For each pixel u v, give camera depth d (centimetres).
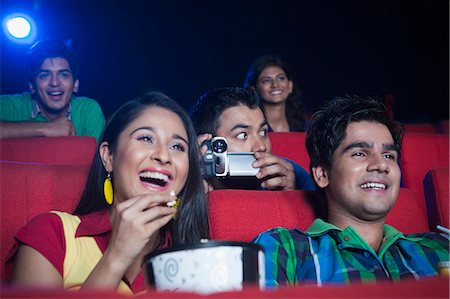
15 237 116
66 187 139
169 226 132
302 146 215
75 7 439
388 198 135
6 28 359
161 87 470
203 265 81
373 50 471
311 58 478
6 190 133
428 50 453
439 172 161
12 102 261
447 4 442
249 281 82
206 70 477
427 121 436
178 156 127
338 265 130
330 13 476
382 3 466
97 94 456
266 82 298
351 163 137
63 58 258
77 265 117
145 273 85
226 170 161
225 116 176
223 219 141
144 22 464
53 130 242
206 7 474
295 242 134
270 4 478
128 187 124
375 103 143
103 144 131
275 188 165
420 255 136
